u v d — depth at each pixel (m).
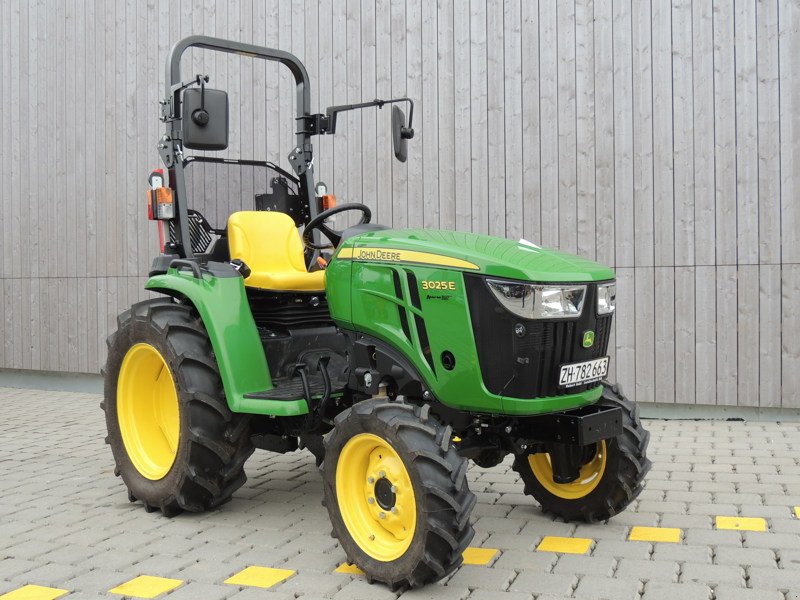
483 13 7.14
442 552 3.11
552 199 6.95
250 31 8.13
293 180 5.14
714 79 6.40
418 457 3.14
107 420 4.62
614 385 4.06
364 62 7.64
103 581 3.32
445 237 3.77
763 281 6.31
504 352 3.37
